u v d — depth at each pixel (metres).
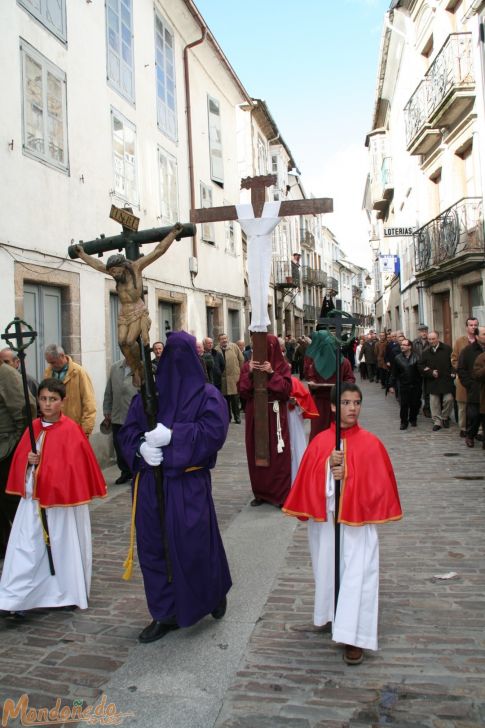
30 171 8.00
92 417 6.66
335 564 3.32
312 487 3.46
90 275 9.36
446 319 17.33
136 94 11.73
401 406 11.73
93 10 9.98
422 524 5.83
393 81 23.47
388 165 26.73
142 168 11.92
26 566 4.00
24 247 7.80
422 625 3.76
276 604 4.14
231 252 18.59
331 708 2.93
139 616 4.09
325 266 53.81
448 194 15.50
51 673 3.35
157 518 3.68
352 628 3.23
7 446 5.25
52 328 8.57
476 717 2.83
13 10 7.75
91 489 4.26
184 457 3.56
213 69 17.11
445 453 9.20
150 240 3.73
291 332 33.94
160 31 13.31
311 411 6.84
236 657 3.45
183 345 3.68
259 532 5.75
